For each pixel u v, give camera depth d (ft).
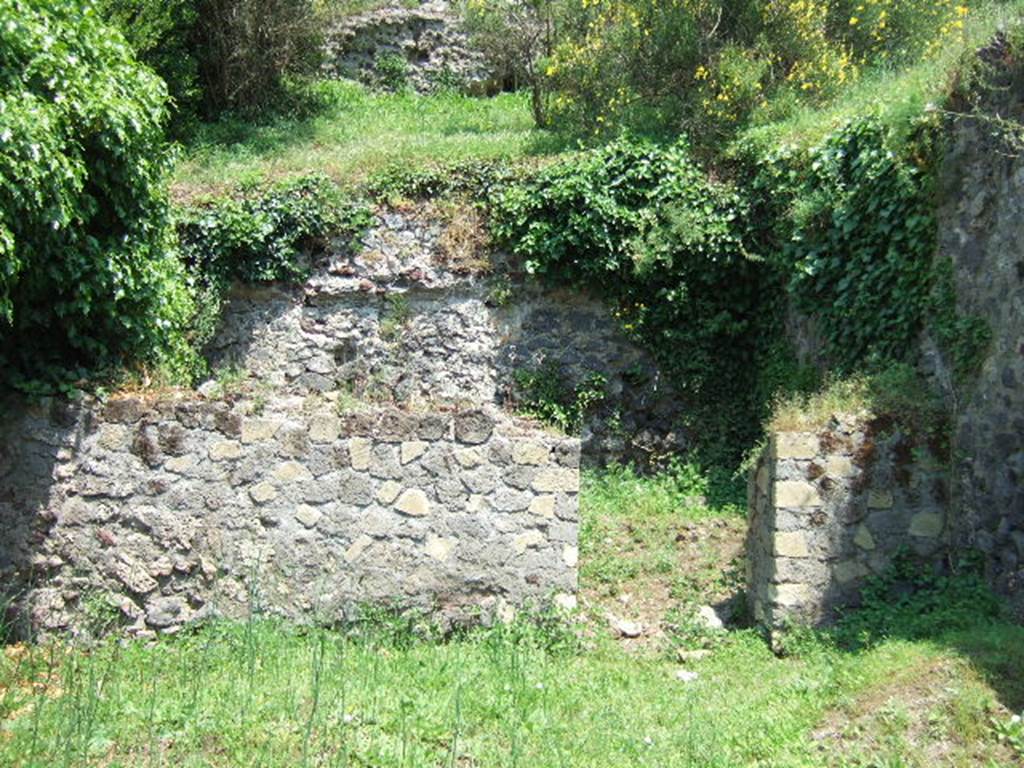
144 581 20.90
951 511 21.02
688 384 32.48
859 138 26.61
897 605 20.39
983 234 21.90
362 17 55.01
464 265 32.60
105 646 20.40
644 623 22.67
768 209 31.71
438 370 32.68
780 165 30.81
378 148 38.63
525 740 15.89
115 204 22.65
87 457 21.03
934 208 23.75
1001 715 15.47
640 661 20.58
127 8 43.45
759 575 21.74
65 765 13.98
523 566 21.50
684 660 20.56
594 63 38.70
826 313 27.12
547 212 32.53
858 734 15.71
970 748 14.93
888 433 21.12
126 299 22.71
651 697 18.20
